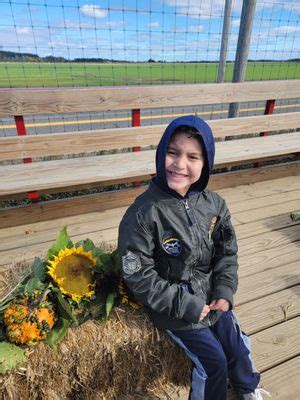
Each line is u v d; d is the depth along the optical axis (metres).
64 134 2.53
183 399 1.40
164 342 1.31
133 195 2.83
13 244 2.30
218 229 1.35
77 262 1.31
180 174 1.17
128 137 2.75
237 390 1.34
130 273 1.17
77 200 2.65
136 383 1.38
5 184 2.20
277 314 1.77
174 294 1.16
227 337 1.29
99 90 2.62
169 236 1.20
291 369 1.49
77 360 1.20
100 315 1.27
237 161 2.98
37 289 1.24
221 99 3.12
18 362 1.11
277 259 2.21
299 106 8.09
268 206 2.91
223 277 1.32
